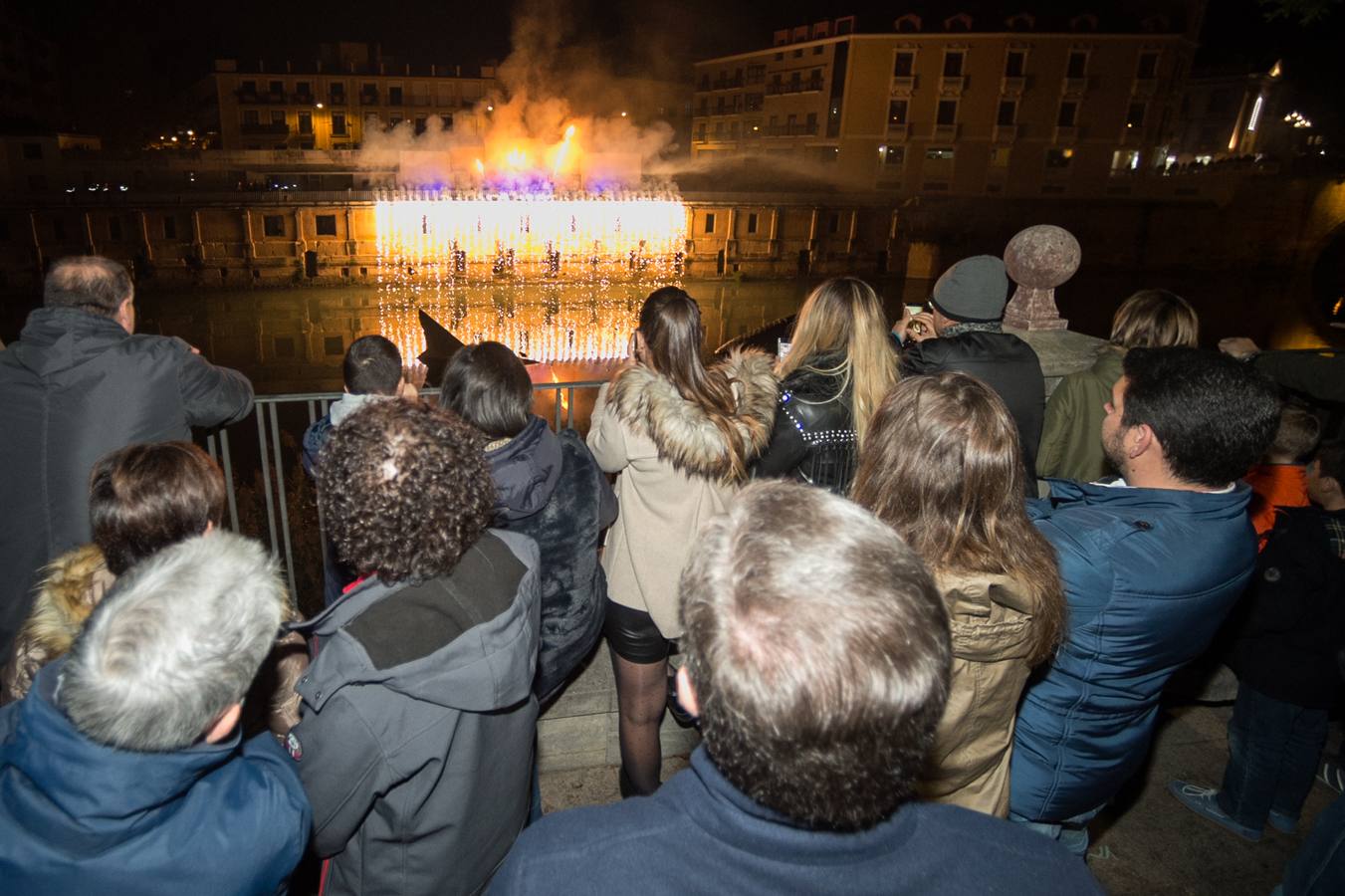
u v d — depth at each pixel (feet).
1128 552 5.17
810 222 183.01
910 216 181.06
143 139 271.90
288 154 183.01
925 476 4.79
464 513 4.70
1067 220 175.01
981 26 176.45
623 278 184.85
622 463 7.16
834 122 189.37
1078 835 6.63
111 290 7.79
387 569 4.57
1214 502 5.26
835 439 7.68
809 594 2.66
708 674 2.78
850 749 2.57
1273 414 5.16
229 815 3.76
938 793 5.10
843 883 2.72
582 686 10.43
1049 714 5.68
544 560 7.14
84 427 7.47
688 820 2.87
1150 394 5.34
